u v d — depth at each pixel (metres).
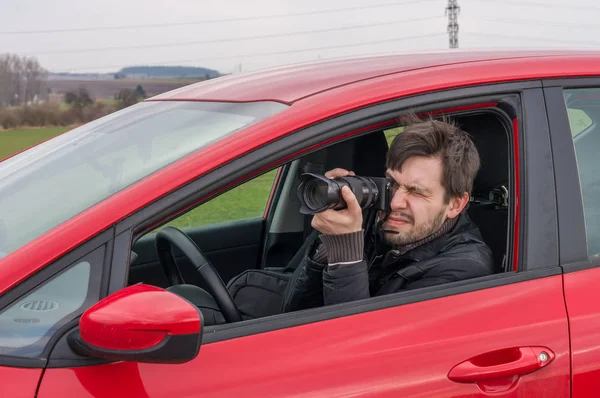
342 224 1.64
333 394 1.43
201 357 1.39
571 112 1.89
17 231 1.52
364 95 1.65
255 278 2.16
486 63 1.83
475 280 1.67
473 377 1.54
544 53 1.99
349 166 2.44
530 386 1.60
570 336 1.65
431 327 1.56
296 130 1.54
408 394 1.49
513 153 1.77
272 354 1.43
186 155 1.55
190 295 1.88
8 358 1.28
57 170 1.79
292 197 2.89
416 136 1.82
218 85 2.07
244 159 1.48
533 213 1.71
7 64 53.38
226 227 2.92
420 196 1.84
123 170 1.64
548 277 1.70
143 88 75.38
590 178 1.90
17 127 50.41
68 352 1.30
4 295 1.30
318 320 1.50
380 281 1.98
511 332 1.60
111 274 1.34
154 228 1.40
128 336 1.24
